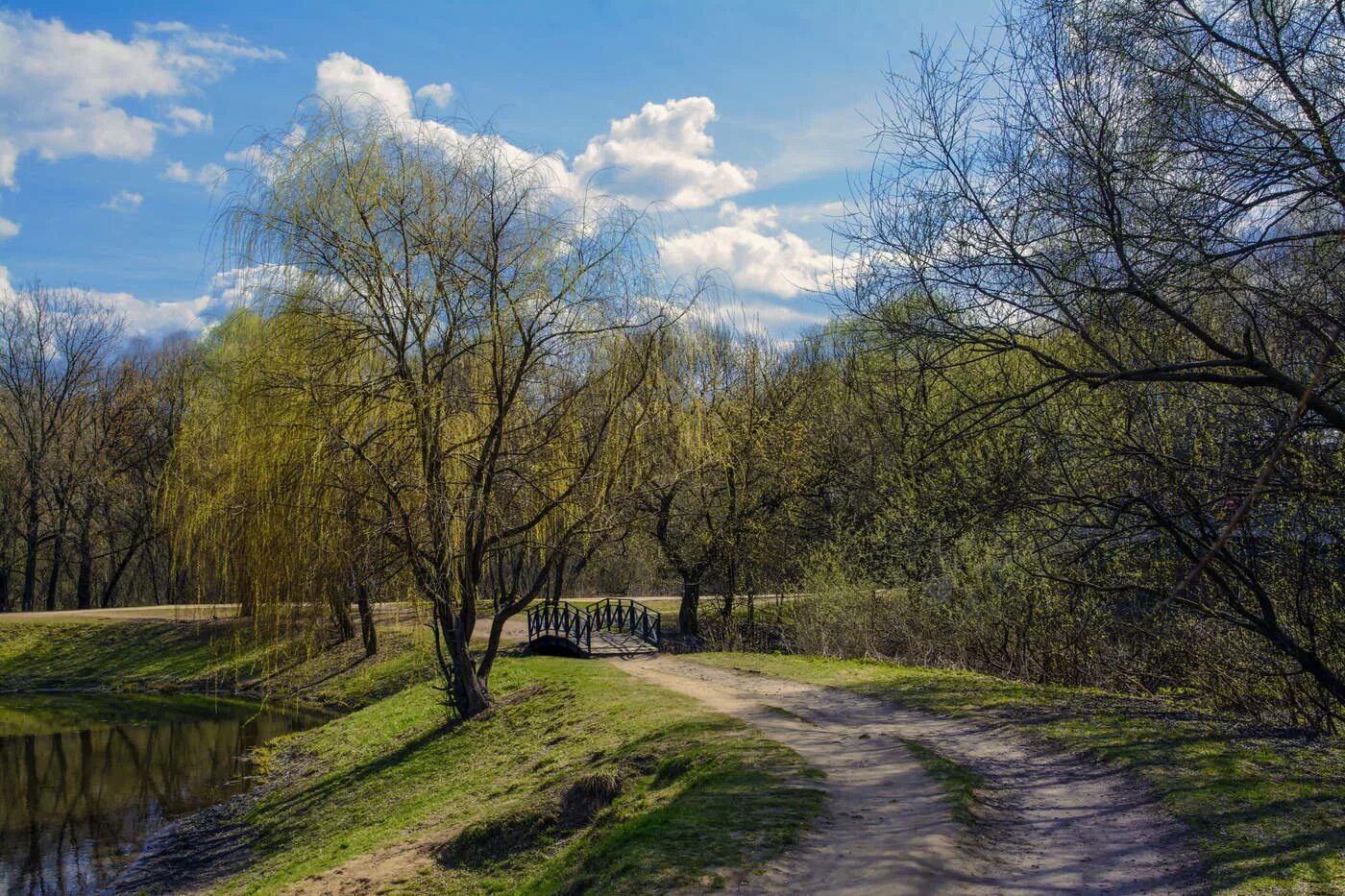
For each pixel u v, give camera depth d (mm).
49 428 52344
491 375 17828
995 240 11250
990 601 19234
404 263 16828
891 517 23516
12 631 43844
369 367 17141
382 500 16734
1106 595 15766
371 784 18312
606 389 18719
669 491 22156
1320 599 13156
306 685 32438
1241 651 14156
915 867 7188
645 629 30234
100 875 16609
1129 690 17438
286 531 16062
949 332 11672
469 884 10891
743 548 32469
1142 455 12078
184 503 17781
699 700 17000
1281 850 7156
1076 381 11406
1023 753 11539
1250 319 10656
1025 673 19141
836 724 14000
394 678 29578
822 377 32844
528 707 19453
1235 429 12195
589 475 18750
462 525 17641
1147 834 8023
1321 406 9523
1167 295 10445
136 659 40188
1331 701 13633
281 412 16312
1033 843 8016
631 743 13977
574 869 9164
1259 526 12430
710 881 7285
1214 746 10633
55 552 52594
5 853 17969
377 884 11555
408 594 18328
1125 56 10398
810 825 8531
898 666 20688
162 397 48219
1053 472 14047
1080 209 10531
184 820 19625
